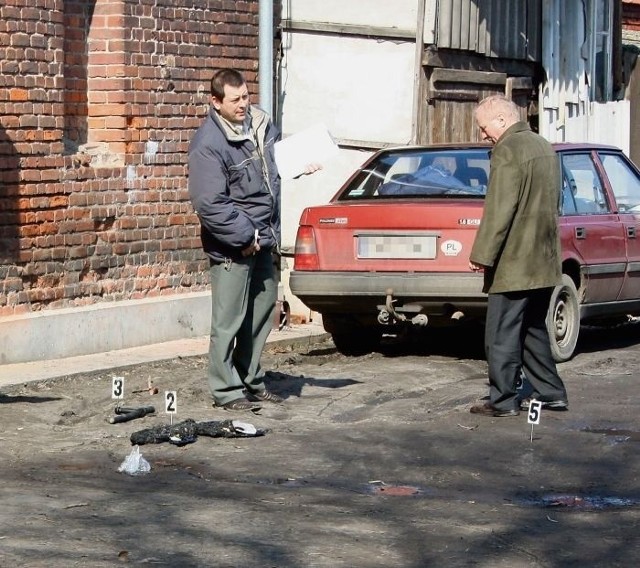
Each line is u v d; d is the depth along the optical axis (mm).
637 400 11383
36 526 7387
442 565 6895
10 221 12586
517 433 10102
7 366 12344
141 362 12742
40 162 12852
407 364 13188
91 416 10641
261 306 10875
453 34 18266
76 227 13273
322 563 6863
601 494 8500
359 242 12766
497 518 7812
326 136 10703
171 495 8180
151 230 14125
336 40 17141
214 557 6910
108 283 13680
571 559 7039
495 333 10570
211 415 10586
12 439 9766
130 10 13750
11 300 12625
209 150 10258
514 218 10312
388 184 13383
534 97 20500
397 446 9680
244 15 15125
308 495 8289
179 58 14359
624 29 27859
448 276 12367
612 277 13766
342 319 13656
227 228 10273
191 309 14438
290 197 16953
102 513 7703
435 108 18188
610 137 21781
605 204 13914
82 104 13820
